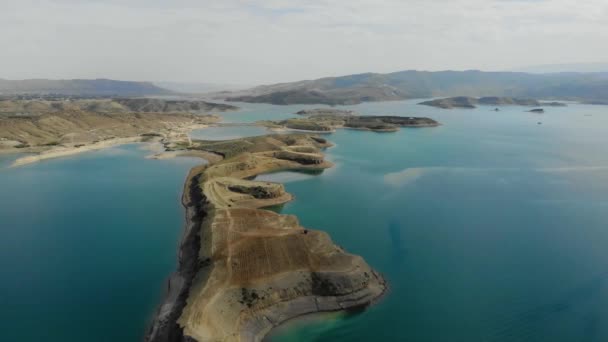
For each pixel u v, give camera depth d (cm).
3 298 6725
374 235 9138
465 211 10706
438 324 6050
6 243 8850
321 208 10869
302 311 6172
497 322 6109
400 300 6619
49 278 7362
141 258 8088
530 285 7119
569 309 6456
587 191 12506
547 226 9725
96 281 7250
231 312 5891
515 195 12106
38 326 6000
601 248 8550
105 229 9625
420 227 9631
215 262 6881
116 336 5772
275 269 6738
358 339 5716
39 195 12325
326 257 7125
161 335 5516
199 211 10100
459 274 7469
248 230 8094
